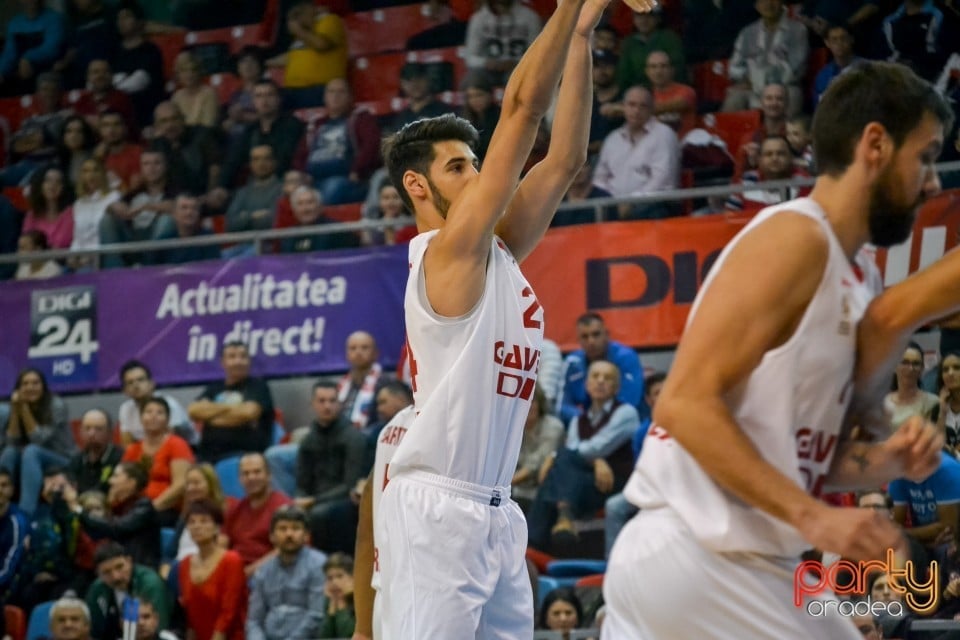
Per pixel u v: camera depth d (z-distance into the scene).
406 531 10.36
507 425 10.43
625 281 24.23
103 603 22.61
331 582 21.69
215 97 33.28
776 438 6.84
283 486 24.95
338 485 23.67
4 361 29.02
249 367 26.73
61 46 36.34
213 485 24.34
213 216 31.39
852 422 7.46
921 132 6.83
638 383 23.20
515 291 10.39
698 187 27.05
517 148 9.70
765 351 6.79
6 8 38.25
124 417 27.20
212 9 36.28
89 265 31.38
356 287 26.44
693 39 29.05
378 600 11.48
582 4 9.38
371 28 34.31
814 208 6.86
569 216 26.58
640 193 26.41
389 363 26.02
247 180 31.66
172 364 27.66
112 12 36.22
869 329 6.90
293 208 28.95
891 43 26.41
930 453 7.11
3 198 33.38
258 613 22.23
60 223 32.22
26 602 24.81
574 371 23.69
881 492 19.11
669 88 27.80
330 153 30.73
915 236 22.19
